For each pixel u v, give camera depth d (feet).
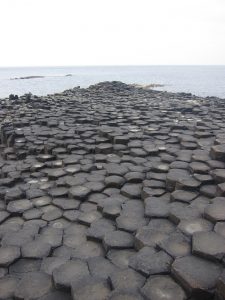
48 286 11.27
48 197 18.65
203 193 16.62
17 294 10.88
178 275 10.25
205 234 11.87
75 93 71.15
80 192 18.33
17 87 163.63
